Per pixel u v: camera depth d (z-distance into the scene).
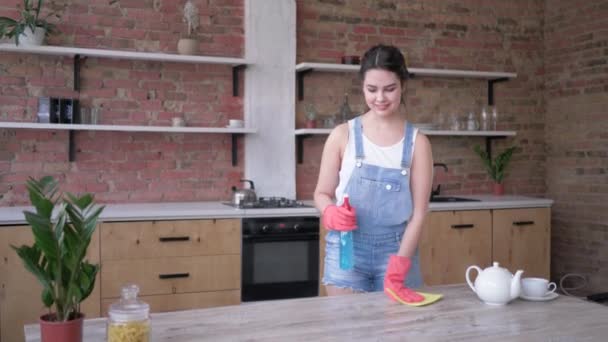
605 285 5.04
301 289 4.08
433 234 4.46
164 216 3.73
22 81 4.08
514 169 5.56
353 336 1.53
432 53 5.26
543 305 1.88
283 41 4.61
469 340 1.51
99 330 1.56
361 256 2.22
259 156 4.57
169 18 4.45
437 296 1.92
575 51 5.31
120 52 4.09
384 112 2.08
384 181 2.18
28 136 4.11
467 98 5.39
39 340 1.46
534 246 4.79
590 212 5.18
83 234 1.33
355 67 4.67
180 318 1.68
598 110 5.09
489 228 4.64
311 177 4.86
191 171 4.52
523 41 5.59
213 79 4.56
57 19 4.16
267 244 3.98
